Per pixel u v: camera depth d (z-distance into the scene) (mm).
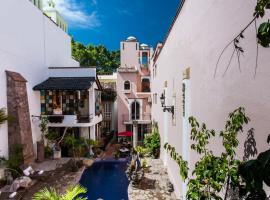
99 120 21141
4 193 10289
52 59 20953
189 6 7441
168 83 12477
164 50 14164
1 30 13133
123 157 17688
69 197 6395
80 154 17094
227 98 4332
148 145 17484
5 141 13344
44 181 12117
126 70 24781
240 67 3795
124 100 24828
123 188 12031
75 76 19859
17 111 13766
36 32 17703
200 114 6168
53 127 18312
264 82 3098
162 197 9797
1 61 13156
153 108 21516
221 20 4648
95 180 13133
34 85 17188
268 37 2025
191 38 7168
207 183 3500
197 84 6473
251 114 3453
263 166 1681
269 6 2184
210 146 5281
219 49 4738
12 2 14297
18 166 12250
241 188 2426
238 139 3850
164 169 13688
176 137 9930
